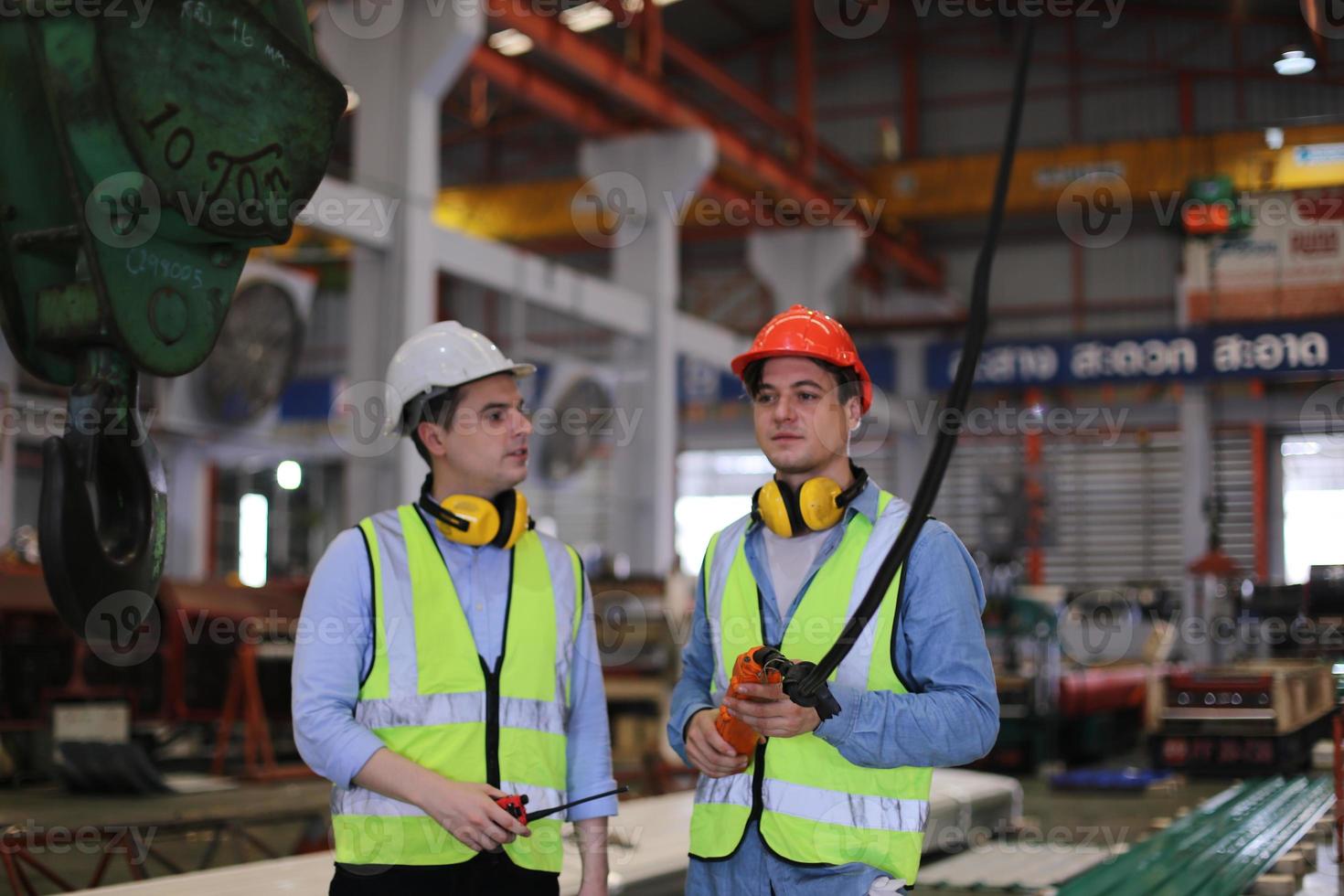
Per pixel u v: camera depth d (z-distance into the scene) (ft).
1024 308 73.41
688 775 27.35
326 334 73.82
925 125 73.00
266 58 6.17
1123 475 68.08
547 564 7.72
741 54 74.69
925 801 6.76
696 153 45.44
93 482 6.00
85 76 5.52
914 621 6.71
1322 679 34.65
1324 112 65.00
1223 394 66.28
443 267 35.60
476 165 77.00
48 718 28.55
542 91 43.96
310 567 50.42
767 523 7.06
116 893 11.91
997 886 16.66
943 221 73.10
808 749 6.81
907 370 68.64
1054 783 30.66
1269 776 30.58
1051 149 55.42
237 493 48.42
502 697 7.27
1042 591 39.22
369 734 6.87
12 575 28.14
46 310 6.04
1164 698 31.42
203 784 26.81
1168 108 67.97
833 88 74.49
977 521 67.82
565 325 74.02
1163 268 71.26
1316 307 51.01
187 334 6.13
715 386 57.98
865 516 6.97
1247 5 65.31
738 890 6.82
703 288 77.71
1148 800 28.50
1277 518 65.36
